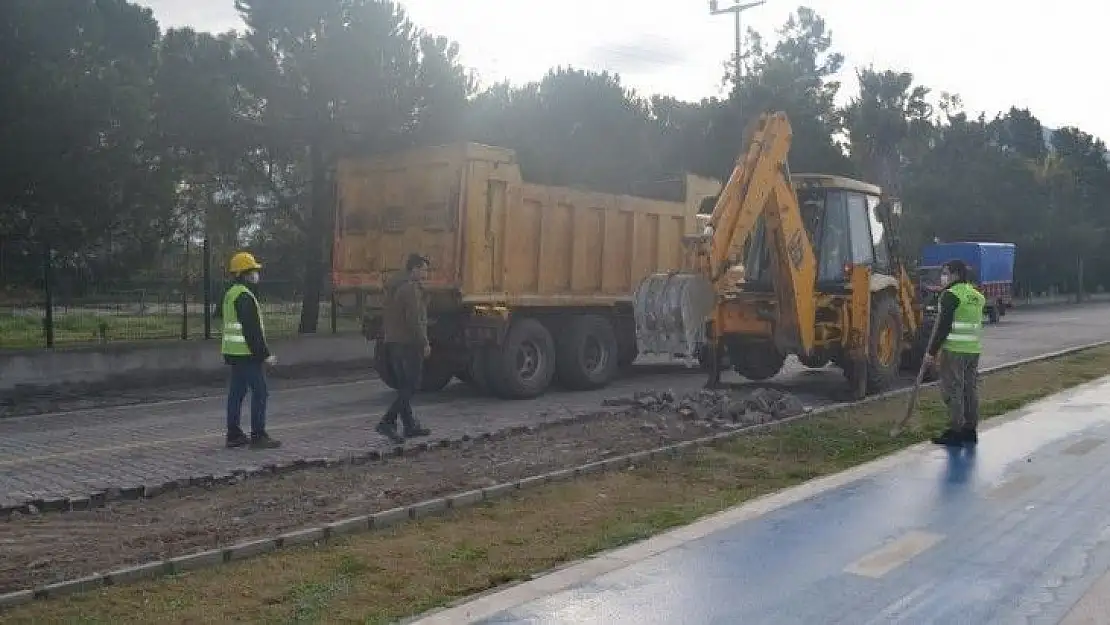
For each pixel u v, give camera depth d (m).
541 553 6.14
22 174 13.69
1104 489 7.69
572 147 23.78
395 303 9.73
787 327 12.38
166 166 16.25
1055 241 52.25
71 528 6.60
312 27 18.23
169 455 9.11
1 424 11.22
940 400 12.47
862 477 8.13
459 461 8.65
